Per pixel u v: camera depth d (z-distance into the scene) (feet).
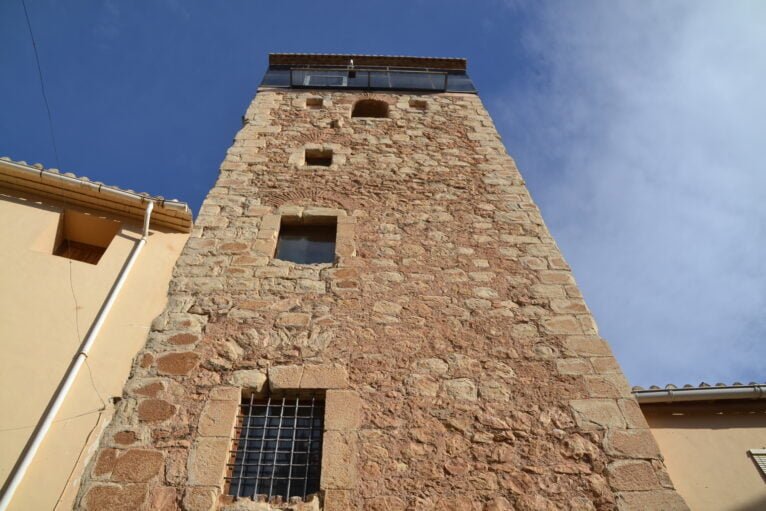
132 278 22.57
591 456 14.96
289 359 16.98
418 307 18.99
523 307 19.29
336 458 14.58
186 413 15.37
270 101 33.83
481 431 15.42
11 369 18.35
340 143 29.14
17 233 22.99
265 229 22.39
